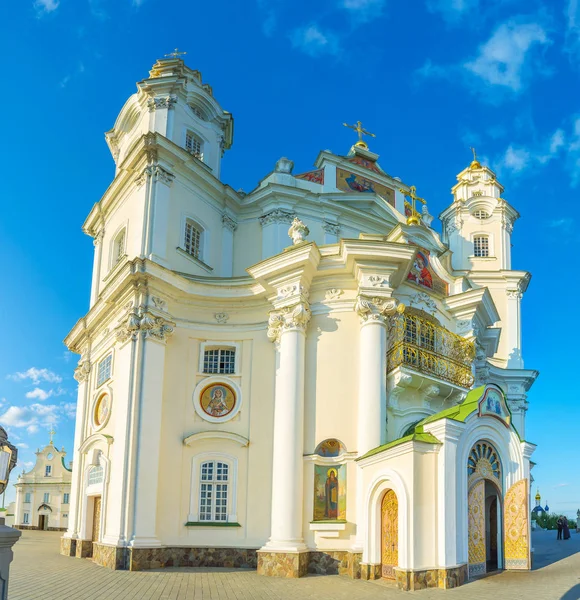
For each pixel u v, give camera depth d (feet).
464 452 56.03
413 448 53.47
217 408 73.15
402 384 68.80
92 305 93.81
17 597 46.80
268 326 72.54
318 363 69.15
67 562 72.33
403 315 72.84
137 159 81.71
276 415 67.87
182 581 56.54
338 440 66.28
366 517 58.80
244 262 87.51
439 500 53.11
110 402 76.59
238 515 68.95
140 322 71.36
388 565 56.08
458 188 136.98
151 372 70.44
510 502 59.47
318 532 63.52
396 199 99.60
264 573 61.72
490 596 46.47
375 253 68.90
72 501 86.63
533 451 61.46
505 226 133.08
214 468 70.74
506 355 125.90
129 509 65.67
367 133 104.12
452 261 131.23
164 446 70.13
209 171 85.15
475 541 56.49
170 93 88.12
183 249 79.82
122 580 56.80
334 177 94.17
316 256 69.82
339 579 58.08
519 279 128.47
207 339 75.56
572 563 63.16
